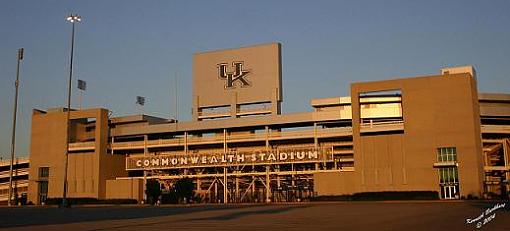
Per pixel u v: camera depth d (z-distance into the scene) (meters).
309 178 95.44
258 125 101.06
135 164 105.00
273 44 102.00
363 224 29.59
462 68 93.38
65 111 112.94
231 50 105.38
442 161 81.81
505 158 85.69
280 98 101.19
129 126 111.56
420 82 84.88
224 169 98.62
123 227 30.25
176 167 101.50
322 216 38.72
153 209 64.38
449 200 76.06
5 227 31.86
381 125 87.06
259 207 62.00
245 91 103.06
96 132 107.31
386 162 84.81
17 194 115.56
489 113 94.00
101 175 105.69
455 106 82.31
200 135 109.44
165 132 107.75
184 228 28.34
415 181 82.75
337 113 96.56
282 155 94.12
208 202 98.00
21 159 119.94
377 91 87.44
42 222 37.19
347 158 97.69
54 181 109.25
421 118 83.94
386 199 82.19
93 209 70.44
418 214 39.12
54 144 110.81
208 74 106.69
